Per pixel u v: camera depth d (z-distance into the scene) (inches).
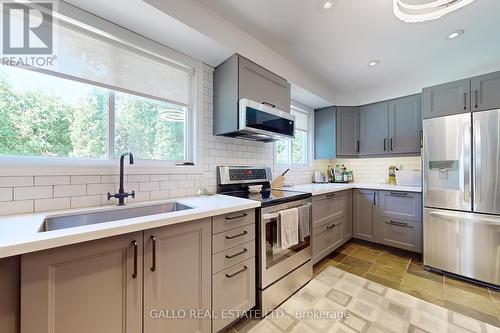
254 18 69.6
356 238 123.3
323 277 85.5
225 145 88.4
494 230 76.1
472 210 80.4
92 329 35.4
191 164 77.3
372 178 139.9
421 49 87.2
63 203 50.9
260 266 63.0
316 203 94.0
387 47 86.0
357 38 80.0
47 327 31.5
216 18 67.1
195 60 77.8
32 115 49.8
